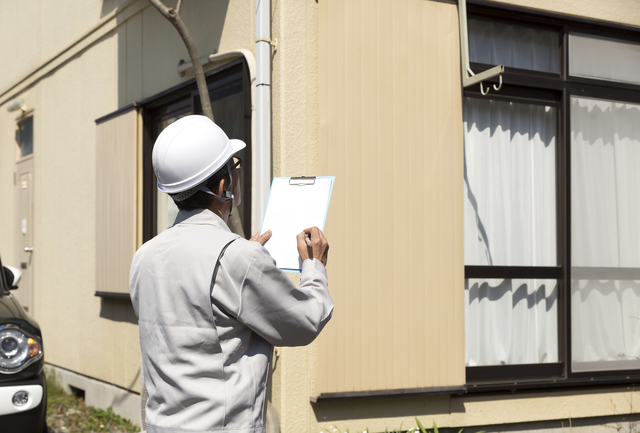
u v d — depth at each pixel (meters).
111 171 5.62
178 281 1.66
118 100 5.75
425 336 3.98
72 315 6.40
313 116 3.79
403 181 3.97
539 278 4.46
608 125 4.79
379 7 3.95
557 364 4.50
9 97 8.41
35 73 7.52
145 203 5.31
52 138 7.06
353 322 3.81
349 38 3.87
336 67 3.84
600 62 4.73
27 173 7.75
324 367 3.75
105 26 5.94
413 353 3.95
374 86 3.92
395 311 3.92
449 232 4.08
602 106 4.78
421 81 4.05
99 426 5.12
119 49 5.73
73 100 6.61
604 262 4.70
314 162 3.79
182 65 4.67
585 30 4.68
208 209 1.82
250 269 1.64
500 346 4.39
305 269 1.91
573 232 4.63
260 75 3.69
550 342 4.53
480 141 4.43
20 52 8.02
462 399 4.12
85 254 6.18
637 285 4.80
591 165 4.71
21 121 8.00
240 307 1.64
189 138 1.76
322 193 2.08
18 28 8.12
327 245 1.99
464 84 4.13
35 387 3.57
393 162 3.95
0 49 8.80
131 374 5.24
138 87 5.43
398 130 3.97
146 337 1.72
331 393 3.75
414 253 3.98
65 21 6.77
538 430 4.38
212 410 1.62
